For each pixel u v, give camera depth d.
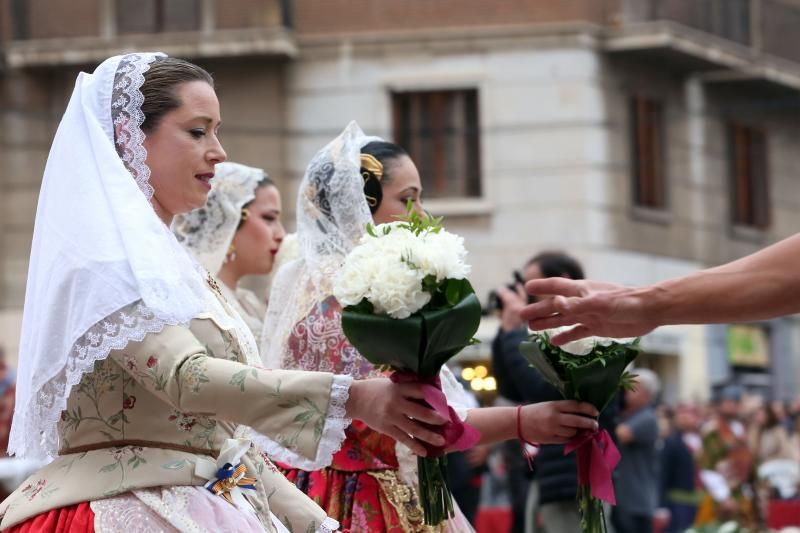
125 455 3.12
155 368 3.04
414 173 4.54
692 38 18.33
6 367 10.34
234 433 3.35
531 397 5.61
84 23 17.97
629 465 8.48
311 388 3.02
